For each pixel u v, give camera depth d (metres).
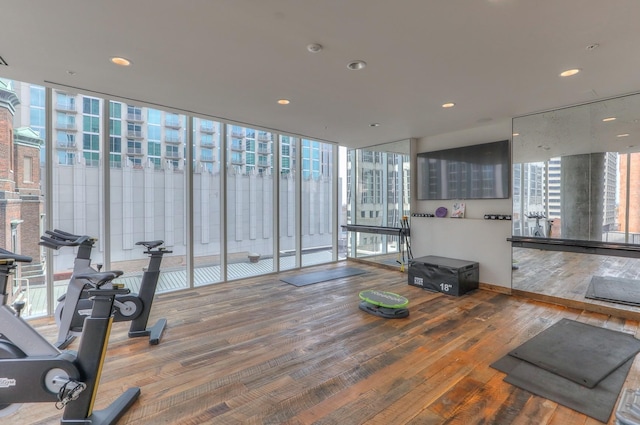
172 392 2.14
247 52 2.48
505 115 4.25
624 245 3.54
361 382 2.26
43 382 1.68
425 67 2.74
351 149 7.04
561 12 1.93
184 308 3.84
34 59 2.59
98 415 1.83
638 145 3.44
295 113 4.15
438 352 2.70
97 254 3.88
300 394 2.12
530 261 4.28
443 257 5.21
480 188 4.82
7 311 1.69
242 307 3.89
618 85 3.16
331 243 6.92
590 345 2.81
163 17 2.00
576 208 3.88
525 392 2.12
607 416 1.87
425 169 5.61
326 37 2.26
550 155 4.06
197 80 3.04
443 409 1.95
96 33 2.20
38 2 1.83
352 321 3.44
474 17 1.99
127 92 3.37
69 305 2.76
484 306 3.93
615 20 2.01
